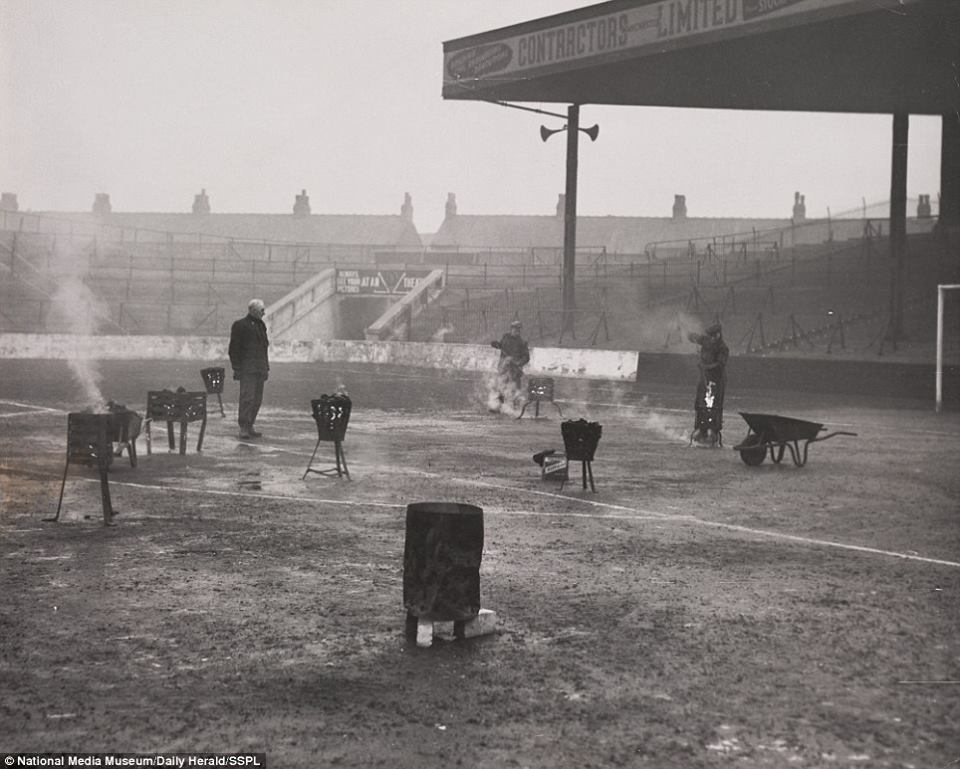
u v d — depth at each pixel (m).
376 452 13.93
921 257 42.97
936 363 26.56
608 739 4.14
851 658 5.23
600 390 29.92
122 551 7.49
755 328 39.22
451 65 40.00
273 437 15.51
